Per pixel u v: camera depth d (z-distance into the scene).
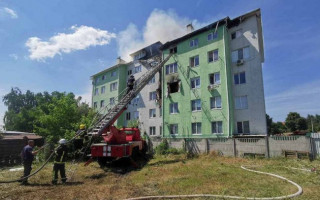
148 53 33.00
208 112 21.11
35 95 63.19
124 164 12.26
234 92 20.08
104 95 36.97
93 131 11.20
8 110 59.03
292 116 55.06
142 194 6.28
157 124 27.44
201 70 22.53
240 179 7.95
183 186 7.07
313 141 12.01
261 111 18.11
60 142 8.45
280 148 13.12
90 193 6.47
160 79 27.81
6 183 8.00
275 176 8.35
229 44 21.28
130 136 14.09
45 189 7.09
